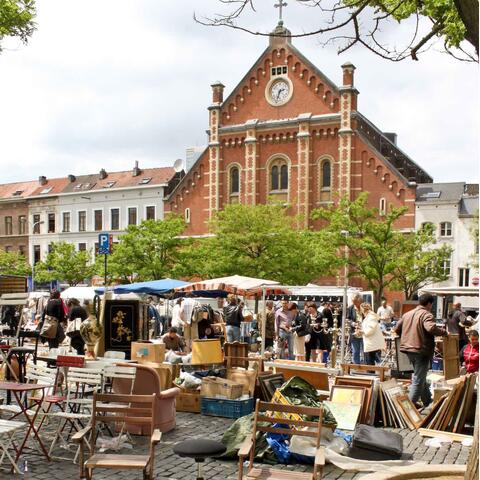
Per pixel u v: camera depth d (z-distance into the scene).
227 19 6.97
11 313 22.81
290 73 47.22
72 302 18.12
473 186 43.62
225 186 49.16
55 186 63.56
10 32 12.70
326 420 8.60
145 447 9.02
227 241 39.12
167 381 11.27
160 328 21.78
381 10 8.59
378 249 36.00
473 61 8.60
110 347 13.75
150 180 56.72
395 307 36.62
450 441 9.65
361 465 8.16
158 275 41.97
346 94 45.03
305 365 12.66
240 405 10.98
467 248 41.88
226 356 13.71
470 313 28.66
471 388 10.27
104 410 7.18
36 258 63.16
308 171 45.97
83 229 59.69
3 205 65.56
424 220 42.75
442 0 7.95
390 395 10.76
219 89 49.69
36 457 8.27
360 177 44.56
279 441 8.47
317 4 7.27
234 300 20.92
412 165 61.72
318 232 39.25
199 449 6.05
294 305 18.56
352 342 17.27
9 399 10.98
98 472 7.71
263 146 47.84
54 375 8.96
